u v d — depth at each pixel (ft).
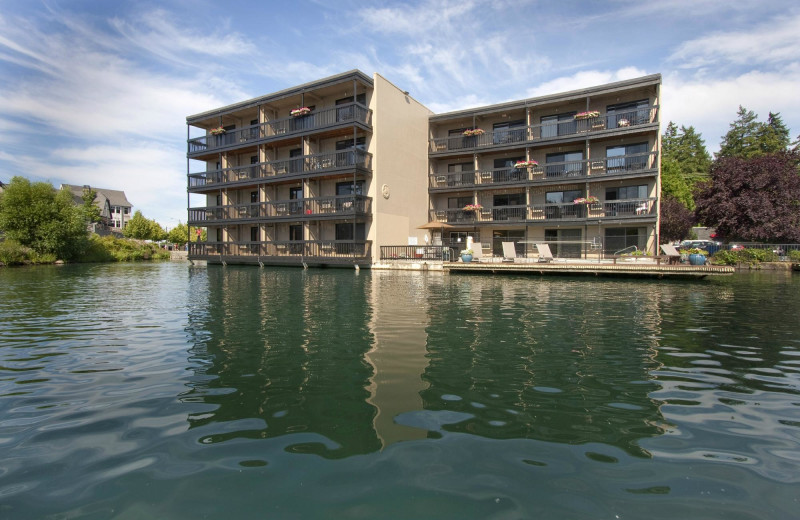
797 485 7.57
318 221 78.07
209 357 15.80
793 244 80.69
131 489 7.39
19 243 89.45
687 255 53.57
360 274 60.08
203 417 10.46
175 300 31.71
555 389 12.41
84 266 84.69
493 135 80.33
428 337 18.99
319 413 10.69
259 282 47.26
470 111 81.30
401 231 78.84
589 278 51.16
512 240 79.92
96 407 11.10
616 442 9.21
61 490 7.35
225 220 86.79
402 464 8.24
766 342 18.12
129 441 9.18
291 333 19.86
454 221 84.89
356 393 12.06
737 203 84.69
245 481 7.64
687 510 6.82
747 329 20.76
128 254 121.60
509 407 11.09
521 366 14.62
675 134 186.60
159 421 10.22
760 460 8.45
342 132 72.13
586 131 71.31
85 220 105.81
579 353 16.31
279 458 8.46
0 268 77.30
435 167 89.56
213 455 8.59
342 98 76.48
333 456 8.55
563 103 74.54
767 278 52.65
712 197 89.20
